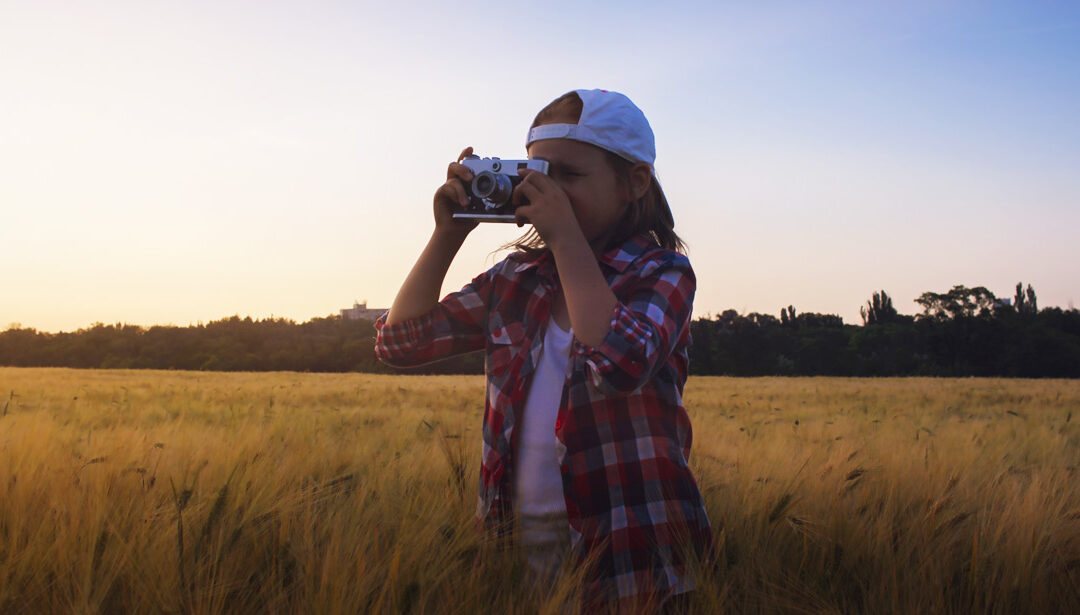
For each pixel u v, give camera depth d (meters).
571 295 1.32
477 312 1.73
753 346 91.38
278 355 87.81
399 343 1.72
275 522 1.99
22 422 5.13
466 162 1.53
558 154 1.48
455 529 1.84
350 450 3.75
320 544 1.87
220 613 1.59
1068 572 2.03
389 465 2.90
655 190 1.62
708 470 3.03
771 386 32.31
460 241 1.69
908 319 139.62
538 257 1.62
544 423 1.52
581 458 1.41
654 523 1.39
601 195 1.48
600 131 1.46
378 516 2.08
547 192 1.37
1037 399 19.91
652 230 1.65
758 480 2.66
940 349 92.44
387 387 23.50
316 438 4.59
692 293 1.49
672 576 1.38
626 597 1.36
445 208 1.62
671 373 1.51
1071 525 2.34
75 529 1.88
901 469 3.10
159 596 1.60
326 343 93.19
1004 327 90.56
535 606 1.47
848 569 2.06
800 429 8.34
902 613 1.82
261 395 16.17
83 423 7.42
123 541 1.79
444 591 1.66
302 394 17.05
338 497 2.22
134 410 9.60
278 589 1.69
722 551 1.83
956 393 23.73
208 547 1.79
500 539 1.58
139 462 2.90
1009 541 2.14
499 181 1.46
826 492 2.68
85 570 1.68
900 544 2.17
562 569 1.43
